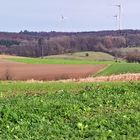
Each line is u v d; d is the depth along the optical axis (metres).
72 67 90.12
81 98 24.30
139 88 29.59
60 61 122.56
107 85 35.72
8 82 53.19
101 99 23.81
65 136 14.74
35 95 28.73
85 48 188.12
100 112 20.45
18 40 193.88
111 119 17.62
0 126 16.36
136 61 149.12
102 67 89.19
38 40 185.75
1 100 24.94
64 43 187.62
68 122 17.67
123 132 15.14
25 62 111.56
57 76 67.75
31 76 67.69
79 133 15.16
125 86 30.88
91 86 35.47
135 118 17.48
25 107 20.20
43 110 19.56
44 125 16.53
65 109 19.89
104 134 14.58
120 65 95.56
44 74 70.81
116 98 24.25
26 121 17.17
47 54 181.38
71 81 53.22
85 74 71.62
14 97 27.53
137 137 14.15
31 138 14.38
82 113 19.91
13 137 14.71
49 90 35.91
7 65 95.88
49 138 14.27
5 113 17.84
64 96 25.92
